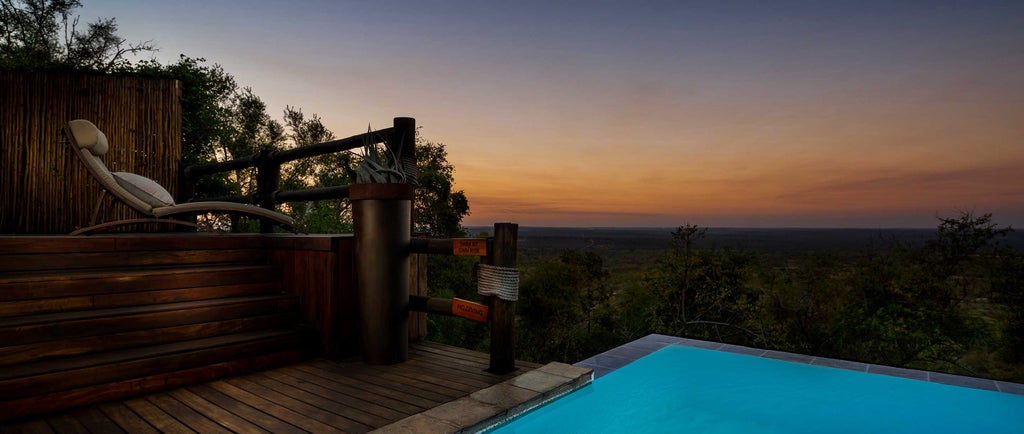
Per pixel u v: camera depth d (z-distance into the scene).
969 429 3.11
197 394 2.88
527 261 32.34
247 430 2.36
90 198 6.21
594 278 29.31
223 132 8.42
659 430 3.17
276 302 3.76
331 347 3.64
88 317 2.90
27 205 5.94
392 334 3.53
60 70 6.14
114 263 3.48
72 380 2.62
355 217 3.56
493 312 3.35
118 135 6.32
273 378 3.19
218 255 3.96
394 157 3.87
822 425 3.22
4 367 2.59
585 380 3.34
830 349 15.06
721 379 4.00
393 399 2.82
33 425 2.41
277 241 4.09
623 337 23.23
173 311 3.22
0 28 10.49
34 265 3.17
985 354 13.46
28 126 5.96
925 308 13.77
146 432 2.34
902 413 3.39
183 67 7.42
